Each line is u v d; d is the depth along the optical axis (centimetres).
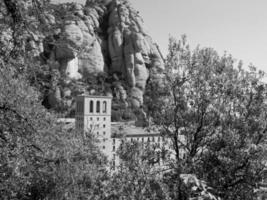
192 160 1072
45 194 1341
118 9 16288
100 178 1098
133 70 14538
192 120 1184
